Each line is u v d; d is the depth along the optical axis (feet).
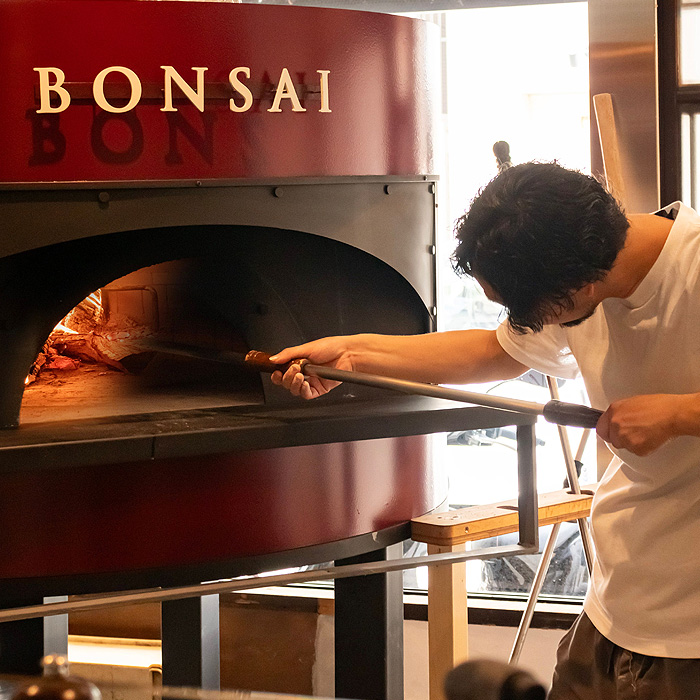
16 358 5.56
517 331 4.03
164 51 5.50
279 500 6.06
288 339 6.32
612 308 4.29
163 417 5.71
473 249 3.86
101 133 5.45
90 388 6.74
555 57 9.02
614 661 4.59
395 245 6.36
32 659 6.34
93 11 5.38
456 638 6.26
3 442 5.06
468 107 9.25
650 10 7.55
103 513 5.70
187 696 2.65
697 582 4.27
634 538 4.46
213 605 6.58
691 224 4.10
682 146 7.81
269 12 5.71
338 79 5.98
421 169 6.52
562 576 8.65
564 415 4.33
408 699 8.30
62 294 5.75
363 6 8.58
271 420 5.53
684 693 4.28
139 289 6.80
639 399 3.95
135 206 5.53
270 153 5.81
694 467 4.25
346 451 6.27
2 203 5.34
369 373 5.27
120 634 8.37
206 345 6.73
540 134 9.17
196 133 5.61
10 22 5.33
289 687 8.24
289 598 8.17
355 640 6.68
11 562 5.62
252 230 6.13
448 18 9.14
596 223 3.70
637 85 7.71
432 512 6.83
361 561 6.59
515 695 2.38
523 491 5.99
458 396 4.61
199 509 5.87
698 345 4.06
